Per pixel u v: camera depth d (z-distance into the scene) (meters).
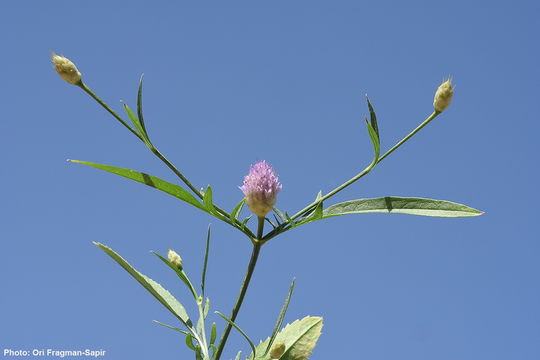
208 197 0.45
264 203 0.45
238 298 0.46
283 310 0.47
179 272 0.48
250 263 0.46
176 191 0.45
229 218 0.45
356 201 0.46
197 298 0.48
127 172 0.45
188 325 0.48
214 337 0.47
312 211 0.46
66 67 0.45
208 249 0.48
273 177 0.45
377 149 0.45
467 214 0.45
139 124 0.45
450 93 0.45
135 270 0.47
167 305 0.47
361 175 0.46
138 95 0.45
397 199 0.46
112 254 0.47
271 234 0.45
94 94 0.46
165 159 0.45
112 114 0.46
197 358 0.47
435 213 0.46
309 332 0.49
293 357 0.48
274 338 0.47
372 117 0.46
